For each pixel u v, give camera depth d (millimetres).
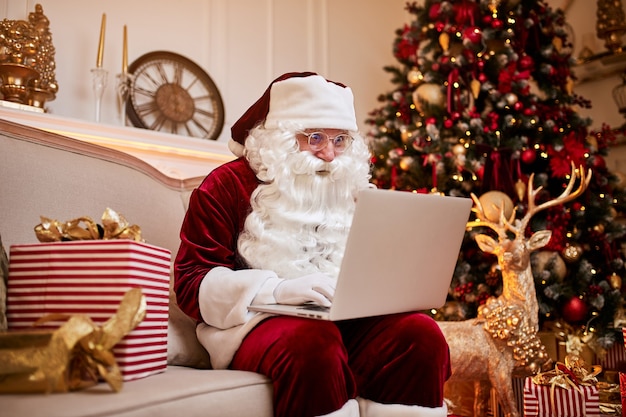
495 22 3115
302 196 1593
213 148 3055
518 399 2289
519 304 2084
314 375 1137
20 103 2629
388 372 1320
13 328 1123
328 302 1233
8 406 824
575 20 4094
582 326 2875
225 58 3756
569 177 2943
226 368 1327
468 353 2055
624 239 3223
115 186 1675
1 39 2590
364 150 1778
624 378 1734
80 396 893
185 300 1409
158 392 954
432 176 3186
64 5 3146
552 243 2836
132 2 3400
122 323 955
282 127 1599
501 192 2854
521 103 3053
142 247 1125
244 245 1522
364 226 1147
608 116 3863
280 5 4129
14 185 1431
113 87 3246
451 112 3088
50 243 1130
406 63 3578
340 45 4445
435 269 1414
